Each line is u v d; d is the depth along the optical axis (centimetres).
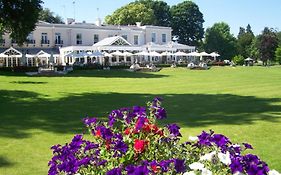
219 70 5072
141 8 9444
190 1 10438
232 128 1066
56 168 420
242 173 361
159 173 388
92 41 6919
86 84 2655
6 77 3334
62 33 6606
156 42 7631
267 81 2977
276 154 781
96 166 428
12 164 729
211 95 1972
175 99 1789
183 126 1102
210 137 433
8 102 1672
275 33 8431
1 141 919
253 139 926
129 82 2862
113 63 5872
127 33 7231
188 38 10500
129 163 445
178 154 458
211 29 9950
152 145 468
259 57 8538
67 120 1209
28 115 1312
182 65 6144
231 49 9644
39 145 879
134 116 536
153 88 2386
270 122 1157
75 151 449
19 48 6069
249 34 10231
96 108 1488
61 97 1870
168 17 10438
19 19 3994
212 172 372
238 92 2128
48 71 4141
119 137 469
